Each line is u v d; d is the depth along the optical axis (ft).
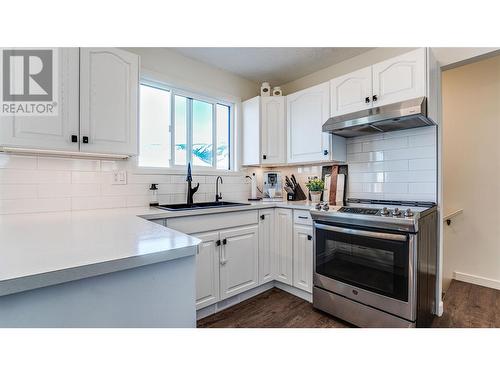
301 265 7.24
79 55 5.02
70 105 4.89
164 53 7.47
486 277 8.40
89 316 2.23
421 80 5.61
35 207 5.31
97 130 5.22
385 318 5.39
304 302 7.17
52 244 2.65
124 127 5.60
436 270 6.36
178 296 2.74
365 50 7.73
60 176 5.63
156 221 5.46
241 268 7.07
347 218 5.89
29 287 1.82
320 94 7.71
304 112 8.16
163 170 7.33
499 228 8.19
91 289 2.23
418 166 6.66
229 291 6.78
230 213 6.81
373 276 5.56
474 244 8.63
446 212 8.52
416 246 4.99
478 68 8.54
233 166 9.44
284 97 8.82
